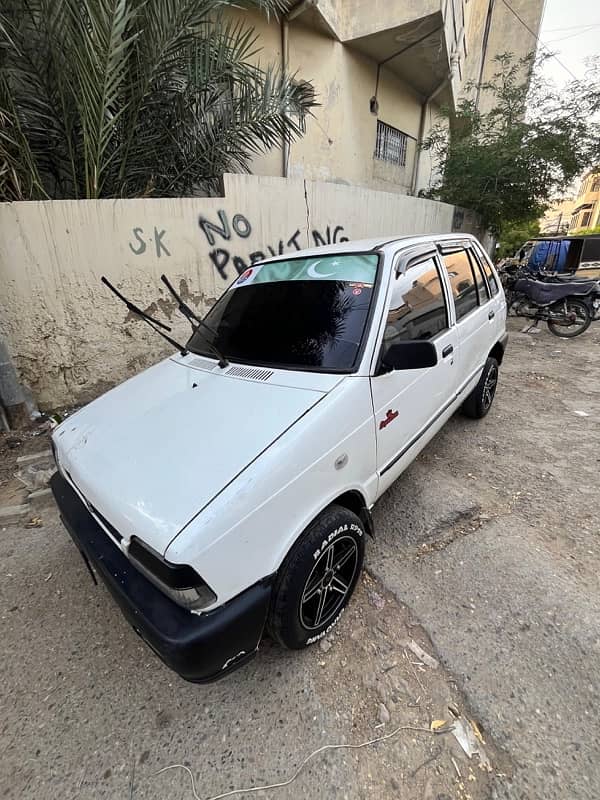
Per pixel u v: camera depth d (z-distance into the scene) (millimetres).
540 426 3998
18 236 3697
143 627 1401
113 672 1835
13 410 3879
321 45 7602
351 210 6309
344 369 1971
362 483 1999
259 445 1598
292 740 1554
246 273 2957
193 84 4484
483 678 1726
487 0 13781
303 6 6562
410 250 2590
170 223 4398
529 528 2605
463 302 3182
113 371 4492
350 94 8508
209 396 2004
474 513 2764
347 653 1871
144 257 4332
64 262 3943
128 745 1562
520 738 1513
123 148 4359
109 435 1919
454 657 1818
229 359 2338
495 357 4184
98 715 1668
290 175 7715
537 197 10328
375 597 2141
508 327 8430
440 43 8156
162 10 3758
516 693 1661
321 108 7914
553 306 7574
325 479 1725
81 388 4359
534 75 9680
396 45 8180
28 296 3863
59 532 2723
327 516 1778
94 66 3523
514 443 3678
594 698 1629
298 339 2213
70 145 4176
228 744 1552
